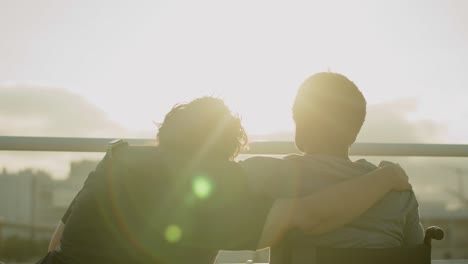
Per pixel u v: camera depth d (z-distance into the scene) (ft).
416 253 6.15
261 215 6.32
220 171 6.45
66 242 6.41
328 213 6.33
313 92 6.89
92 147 8.43
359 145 8.87
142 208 6.39
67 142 8.42
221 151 6.79
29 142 8.39
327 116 6.86
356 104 6.86
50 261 6.40
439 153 9.02
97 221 6.38
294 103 7.01
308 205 6.31
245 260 8.39
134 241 6.37
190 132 6.69
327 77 6.91
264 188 6.44
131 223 6.38
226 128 6.81
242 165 6.61
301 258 6.31
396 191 6.82
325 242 6.50
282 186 6.57
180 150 6.66
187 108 6.84
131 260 6.36
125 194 6.41
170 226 6.37
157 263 6.38
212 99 6.94
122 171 6.48
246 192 6.41
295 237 6.48
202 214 6.36
